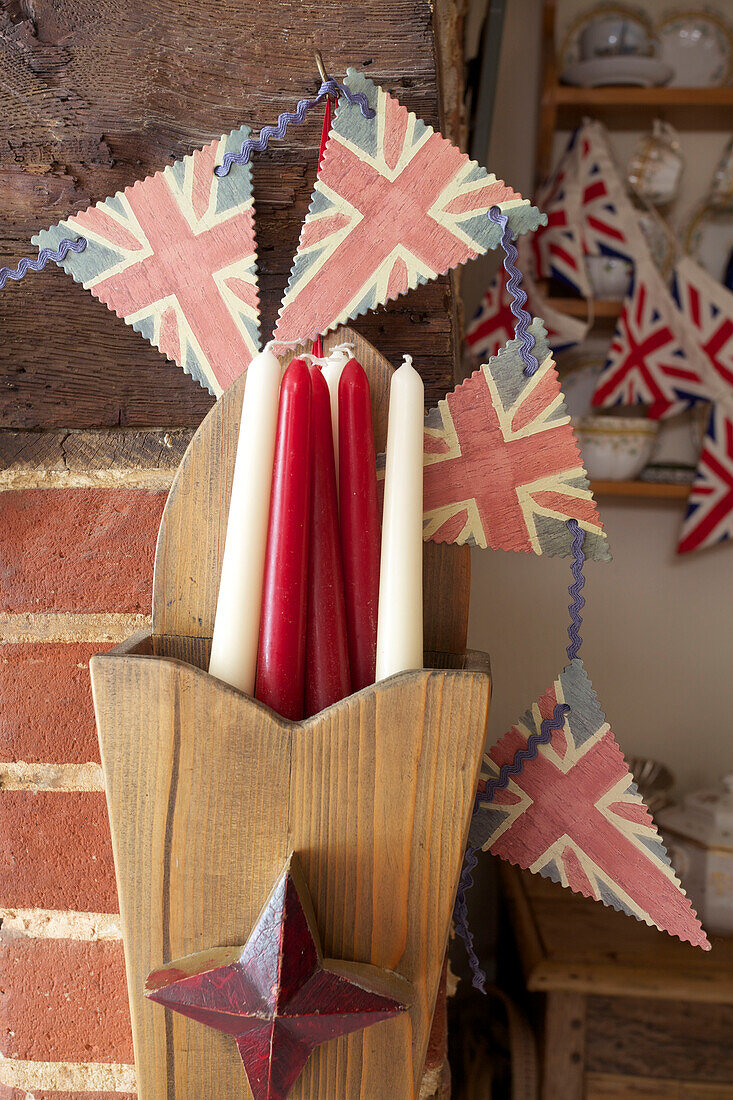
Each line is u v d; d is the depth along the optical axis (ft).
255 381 1.27
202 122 1.49
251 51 1.46
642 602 4.70
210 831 1.21
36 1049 1.73
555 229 4.26
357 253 1.37
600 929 3.75
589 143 4.26
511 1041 3.56
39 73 1.49
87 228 1.46
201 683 1.18
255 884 1.22
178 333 1.46
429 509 1.42
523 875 4.27
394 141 1.35
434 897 1.22
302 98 1.46
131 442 1.62
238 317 1.44
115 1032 1.71
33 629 1.67
